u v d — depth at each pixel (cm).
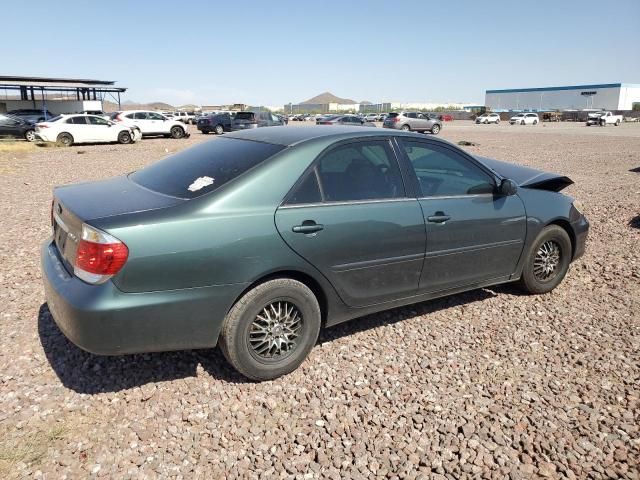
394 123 3912
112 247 293
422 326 440
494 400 333
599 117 5825
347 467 272
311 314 359
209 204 322
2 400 318
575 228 517
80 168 1520
